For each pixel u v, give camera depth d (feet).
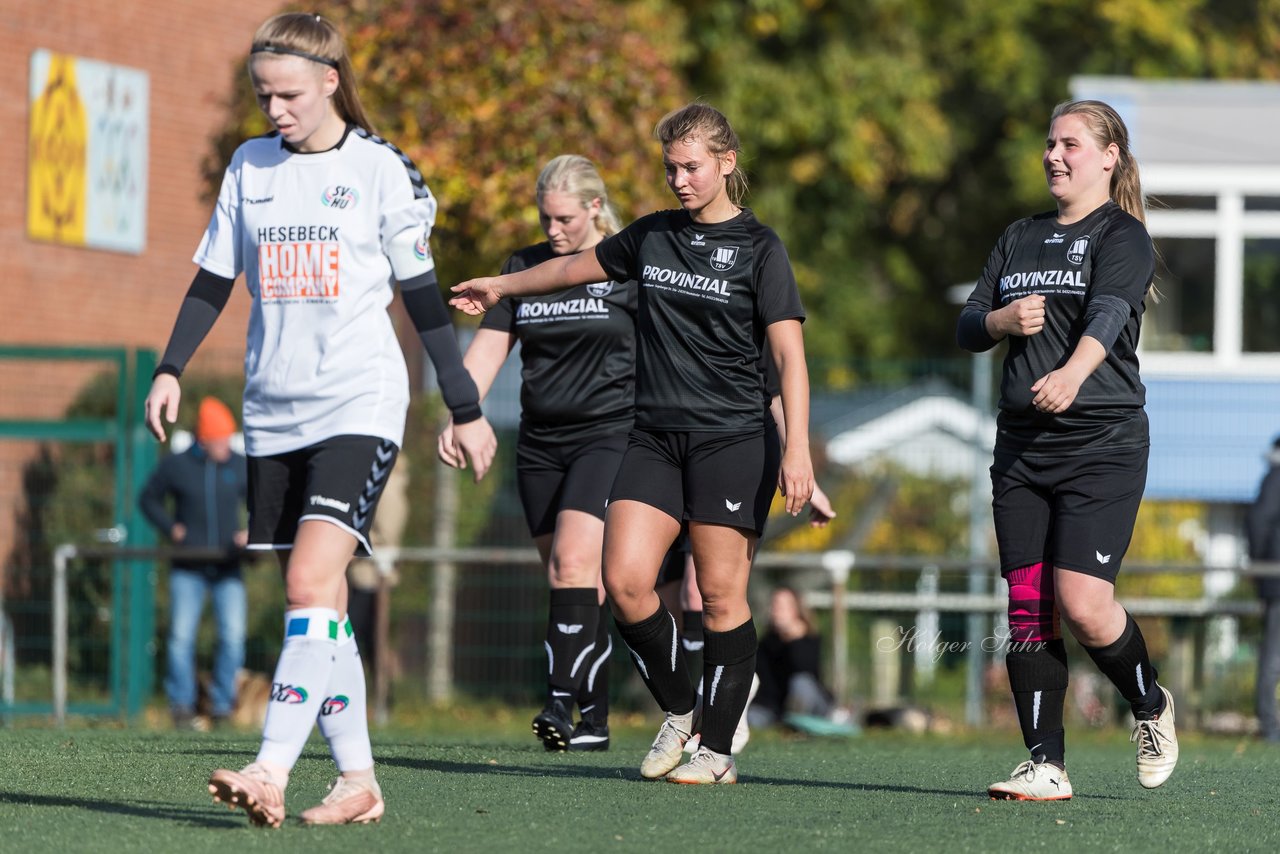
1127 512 61.87
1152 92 230.27
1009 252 64.08
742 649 66.49
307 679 51.34
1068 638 165.89
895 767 79.20
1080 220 62.80
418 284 52.42
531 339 81.56
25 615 149.59
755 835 52.90
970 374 168.86
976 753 96.89
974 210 349.82
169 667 138.41
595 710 84.53
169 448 152.76
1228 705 154.20
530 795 61.82
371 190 52.01
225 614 139.33
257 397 52.65
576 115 147.95
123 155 210.59
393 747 84.94
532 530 84.23
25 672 147.84
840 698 137.18
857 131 291.99
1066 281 61.82
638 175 149.28
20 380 156.66
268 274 52.34
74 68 203.31
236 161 53.52
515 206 144.25
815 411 175.01
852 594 161.27
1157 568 136.67
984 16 323.16
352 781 53.67
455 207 146.41
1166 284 222.89
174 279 218.59
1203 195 223.51
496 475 157.38
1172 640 158.10
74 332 203.92
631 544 65.00
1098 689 159.33
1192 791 70.44
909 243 356.18
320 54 51.42
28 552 150.61
